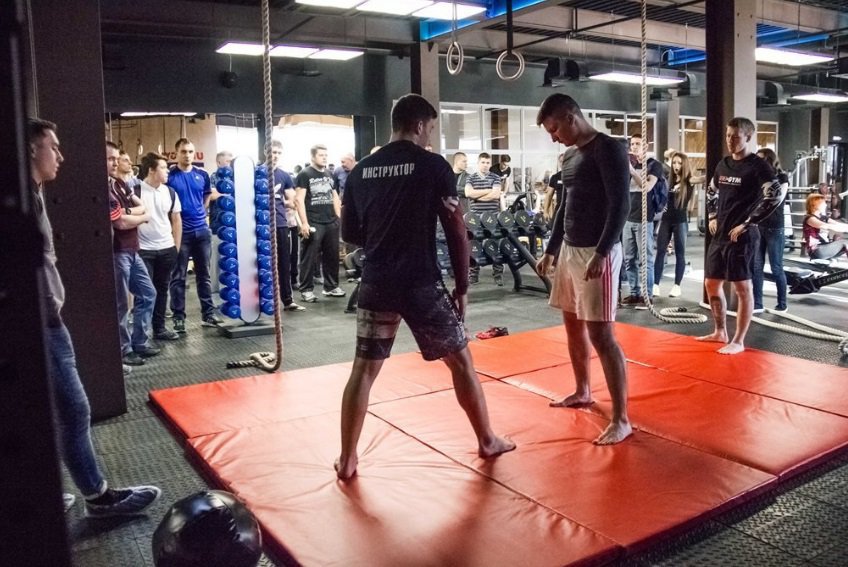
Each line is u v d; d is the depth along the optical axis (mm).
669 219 7125
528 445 3061
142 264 5188
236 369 4871
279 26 8758
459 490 2629
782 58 10055
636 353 4594
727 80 6039
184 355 5309
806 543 2309
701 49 12117
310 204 7586
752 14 6055
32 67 3268
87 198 3631
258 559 1901
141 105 9820
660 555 2246
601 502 2498
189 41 10031
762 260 6078
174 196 5809
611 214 2973
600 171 3023
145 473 3033
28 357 681
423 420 3408
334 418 3516
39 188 2211
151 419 3771
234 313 5961
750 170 4371
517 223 7910
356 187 2738
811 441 3012
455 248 2650
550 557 2131
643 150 4656
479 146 13203
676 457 2893
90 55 3553
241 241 5945
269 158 3602
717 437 3080
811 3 10555
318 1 6895
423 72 9953
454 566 2098
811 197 7887
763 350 4867
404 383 4051
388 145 2672
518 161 13844
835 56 11133
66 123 3529
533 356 4613
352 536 2291
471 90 12773
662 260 7250
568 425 3301
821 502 2604
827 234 8320
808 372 4082
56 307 2305
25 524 690
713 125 6199
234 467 2898
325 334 5957
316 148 7527
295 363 4973
